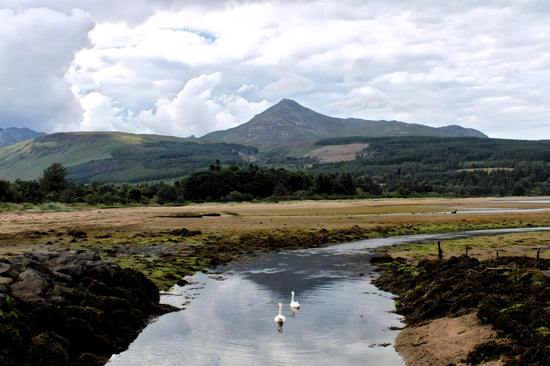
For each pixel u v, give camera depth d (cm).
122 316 1497
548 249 2947
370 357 1235
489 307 1321
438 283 1756
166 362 1212
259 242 3697
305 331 1461
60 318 1257
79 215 6969
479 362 1084
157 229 4712
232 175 16088
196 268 2548
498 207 10262
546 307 1309
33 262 1583
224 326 1524
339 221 5806
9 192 10956
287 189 17375
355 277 2325
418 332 1388
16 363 1059
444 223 5422
